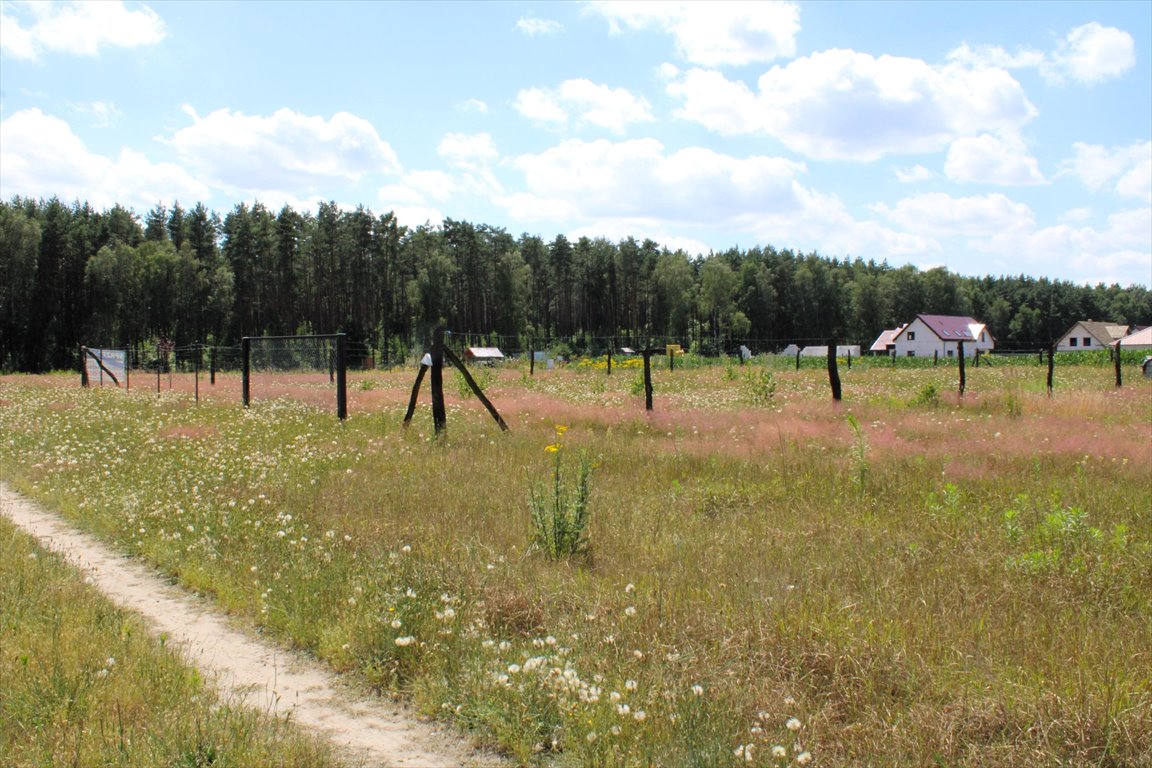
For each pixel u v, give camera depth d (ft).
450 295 311.27
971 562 21.83
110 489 33.60
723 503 30.14
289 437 48.08
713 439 44.39
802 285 405.80
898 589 19.71
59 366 246.68
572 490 31.04
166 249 275.59
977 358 171.53
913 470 34.83
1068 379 96.78
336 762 12.71
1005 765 12.21
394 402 67.46
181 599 21.43
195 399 76.95
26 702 14.05
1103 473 33.86
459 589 19.44
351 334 277.03
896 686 14.79
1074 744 12.62
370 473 36.52
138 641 17.30
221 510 28.60
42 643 16.87
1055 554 21.44
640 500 30.53
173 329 271.49
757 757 12.12
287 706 14.93
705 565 22.07
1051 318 491.31
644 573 21.36
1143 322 507.71
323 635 17.87
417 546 23.89
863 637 16.51
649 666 15.66
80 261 269.44
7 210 257.96
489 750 13.35
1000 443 40.86
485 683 14.98
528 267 340.39
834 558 22.62
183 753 12.26
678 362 163.22
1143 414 53.67
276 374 87.86
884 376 115.85
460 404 66.13
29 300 251.60
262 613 19.45
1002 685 14.52
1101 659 15.58
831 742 12.98
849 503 29.55
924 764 12.27
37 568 22.34
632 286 371.97
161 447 43.70
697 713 13.35
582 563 22.82
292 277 299.17
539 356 206.28
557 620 18.43
